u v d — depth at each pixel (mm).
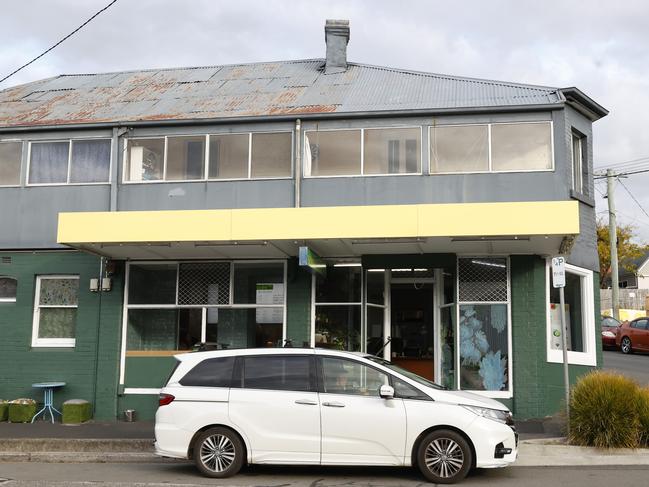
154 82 19172
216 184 15422
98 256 15633
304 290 15039
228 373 9930
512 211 12250
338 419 9500
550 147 14539
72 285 15891
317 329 14922
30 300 15742
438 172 14773
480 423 9289
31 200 16031
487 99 15367
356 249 14219
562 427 11867
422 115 14961
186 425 9719
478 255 14539
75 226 13477
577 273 15281
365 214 12695
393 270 15086
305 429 9539
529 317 14172
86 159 16047
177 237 13211
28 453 11711
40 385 14672
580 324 15438
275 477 9742
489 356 14281
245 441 9625
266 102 16531
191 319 15430
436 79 17406
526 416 13859
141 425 14234
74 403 14547
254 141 15516
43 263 15820
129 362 15289
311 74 18750
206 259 15477
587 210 15609
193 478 9680
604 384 11211
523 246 13578
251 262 15383
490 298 14414
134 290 15602
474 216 12352
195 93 17781
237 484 9211
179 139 15812
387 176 14852
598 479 9375
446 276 14898
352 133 15227
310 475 9898
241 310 15305
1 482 9398
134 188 15680
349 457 9438
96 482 9344
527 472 9945
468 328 14438
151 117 16000
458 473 9219
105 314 15445
